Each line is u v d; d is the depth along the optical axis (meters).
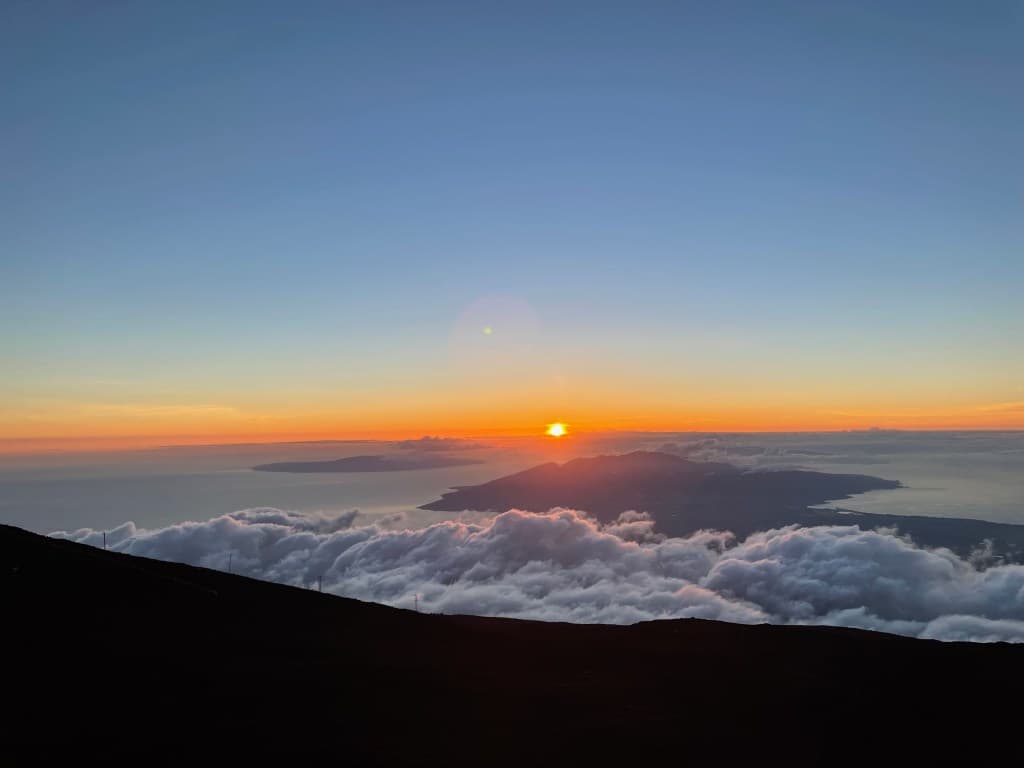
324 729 24.00
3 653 28.22
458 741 24.17
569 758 23.48
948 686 34.72
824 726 28.80
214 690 26.72
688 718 28.62
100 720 22.91
